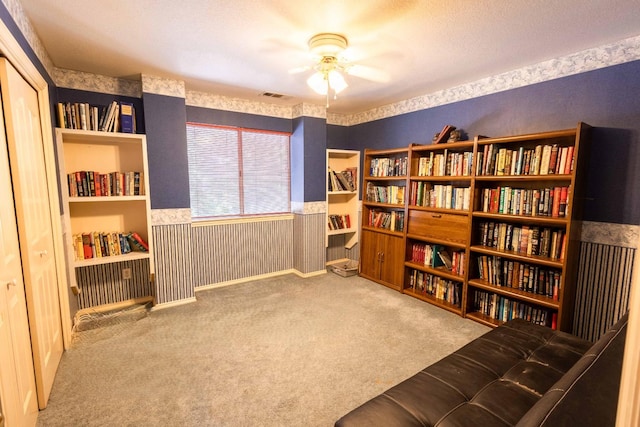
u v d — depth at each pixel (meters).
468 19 1.93
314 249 4.29
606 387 1.01
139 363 2.19
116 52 2.43
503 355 1.69
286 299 3.39
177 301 3.24
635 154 2.20
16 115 1.62
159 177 3.05
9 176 1.53
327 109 4.41
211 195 3.79
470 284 2.93
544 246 2.53
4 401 1.29
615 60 2.26
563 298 2.33
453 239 3.11
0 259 1.34
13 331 1.44
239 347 2.41
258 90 3.48
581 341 1.81
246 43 2.28
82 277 2.99
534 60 2.60
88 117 2.69
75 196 2.70
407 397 1.34
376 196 4.08
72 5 1.77
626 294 2.27
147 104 2.94
